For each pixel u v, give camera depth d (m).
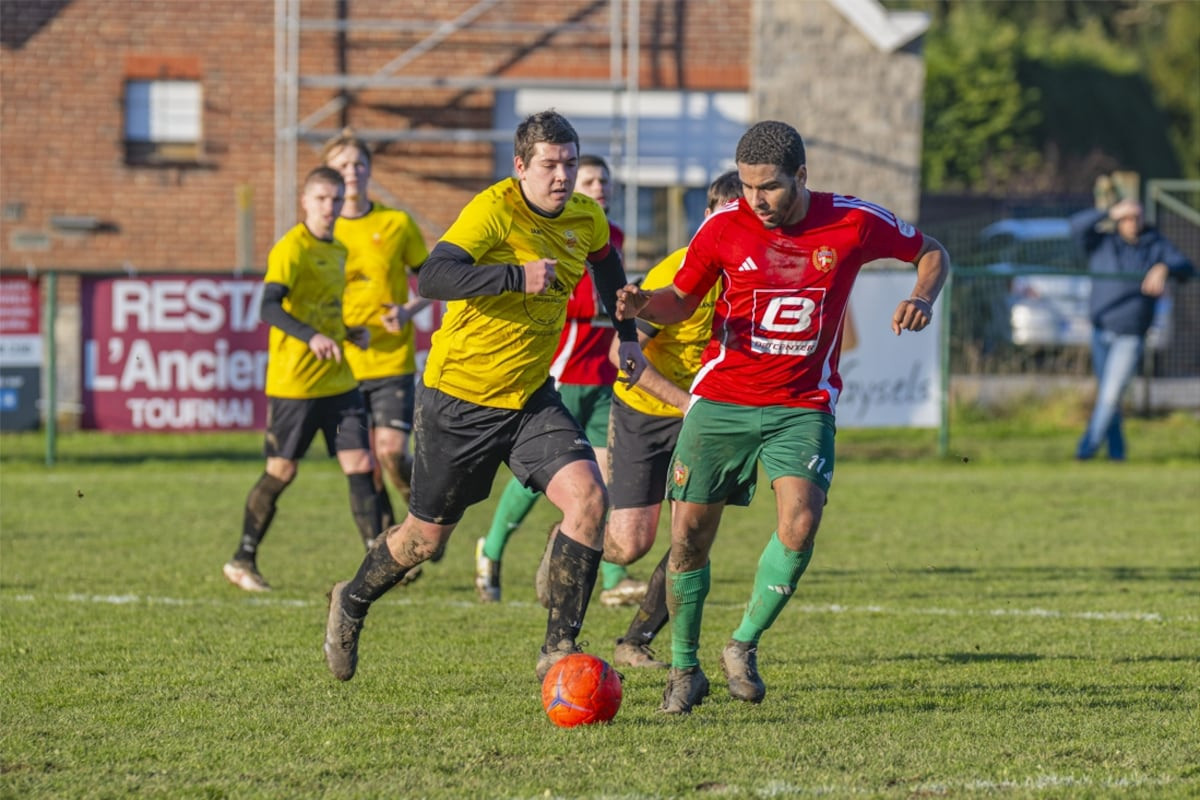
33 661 23.52
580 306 28.91
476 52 75.19
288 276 29.97
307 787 16.30
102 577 32.25
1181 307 81.06
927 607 29.45
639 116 75.94
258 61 74.44
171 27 74.06
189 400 53.50
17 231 74.06
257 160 74.81
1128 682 22.09
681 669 20.05
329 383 31.03
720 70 75.62
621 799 15.71
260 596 30.09
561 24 74.81
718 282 23.50
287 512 43.81
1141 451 61.19
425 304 30.62
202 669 22.91
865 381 55.41
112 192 74.38
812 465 18.98
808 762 17.19
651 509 24.72
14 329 53.38
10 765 17.28
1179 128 181.88
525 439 20.06
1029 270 56.59
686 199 76.56
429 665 23.28
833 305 19.00
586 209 20.34
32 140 73.94
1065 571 33.97
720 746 17.97
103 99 74.06
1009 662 23.77
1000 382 66.25
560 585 19.89
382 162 74.94
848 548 37.44
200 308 53.38
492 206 19.53
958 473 54.12
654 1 75.38
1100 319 56.88
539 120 19.41
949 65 157.88
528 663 23.47
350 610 20.80
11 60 73.62
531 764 17.19
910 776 16.59
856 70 75.44
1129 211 57.53
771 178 18.08
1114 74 177.25
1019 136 161.25
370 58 74.94
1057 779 16.42
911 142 75.62
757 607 19.72
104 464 54.75
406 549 20.47
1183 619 28.02
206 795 16.03
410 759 17.42
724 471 19.50
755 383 19.20
